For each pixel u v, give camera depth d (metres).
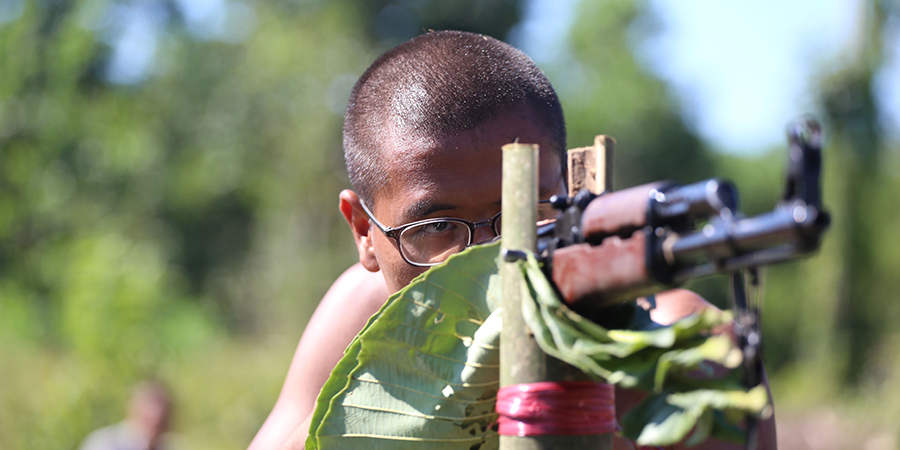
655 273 0.79
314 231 15.78
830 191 10.50
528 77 1.68
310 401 2.05
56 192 11.16
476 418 1.15
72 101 11.39
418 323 1.13
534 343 0.93
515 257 0.93
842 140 10.24
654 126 24.88
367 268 1.93
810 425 10.36
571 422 0.91
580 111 25.55
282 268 15.09
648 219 0.81
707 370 0.92
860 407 10.24
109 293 8.97
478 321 1.13
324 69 17.19
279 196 16.70
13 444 7.32
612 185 1.21
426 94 1.59
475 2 19.48
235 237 20.19
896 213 10.64
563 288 0.89
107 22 12.20
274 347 12.12
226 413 9.31
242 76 18.02
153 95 17.11
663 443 0.81
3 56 10.99
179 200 19.06
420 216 1.55
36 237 10.76
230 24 18.80
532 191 0.94
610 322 0.92
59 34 11.30
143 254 10.31
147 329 9.08
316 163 16.25
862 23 10.16
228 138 18.30
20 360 8.02
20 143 11.01
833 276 10.94
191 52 18.33
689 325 0.80
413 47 1.79
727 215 0.74
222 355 10.82
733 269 0.76
